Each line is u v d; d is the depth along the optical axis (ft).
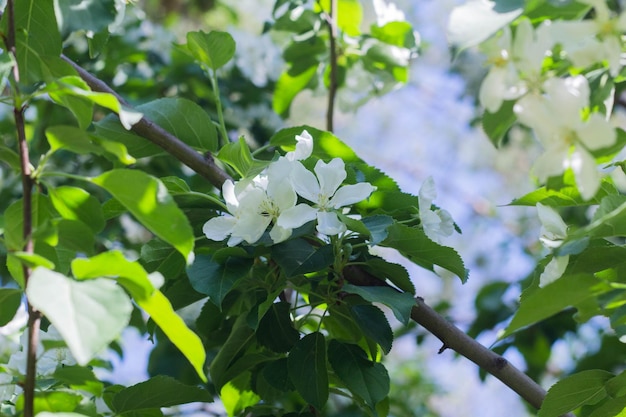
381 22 3.89
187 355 2.93
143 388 3.14
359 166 3.31
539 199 3.15
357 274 3.24
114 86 4.55
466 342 3.21
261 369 3.36
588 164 2.86
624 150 3.16
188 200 3.26
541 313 2.89
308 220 3.14
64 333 2.75
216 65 3.45
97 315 2.78
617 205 2.99
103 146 2.95
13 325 3.52
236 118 4.70
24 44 3.09
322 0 3.92
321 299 3.27
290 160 3.20
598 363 4.28
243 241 3.22
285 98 4.02
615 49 2.88
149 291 2.88
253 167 3.19
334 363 3.22
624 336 3.03
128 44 4.51
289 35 4.16
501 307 4.38
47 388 3.16
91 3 3.07
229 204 3.19
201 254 3.23
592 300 2.91
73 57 4.33
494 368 3.20
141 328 4.01
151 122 3.35
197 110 3.39
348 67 3.97
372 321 3.20
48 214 3.03
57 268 3.11
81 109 3.02
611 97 2.99
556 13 2.98
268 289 3.28
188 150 3.36
